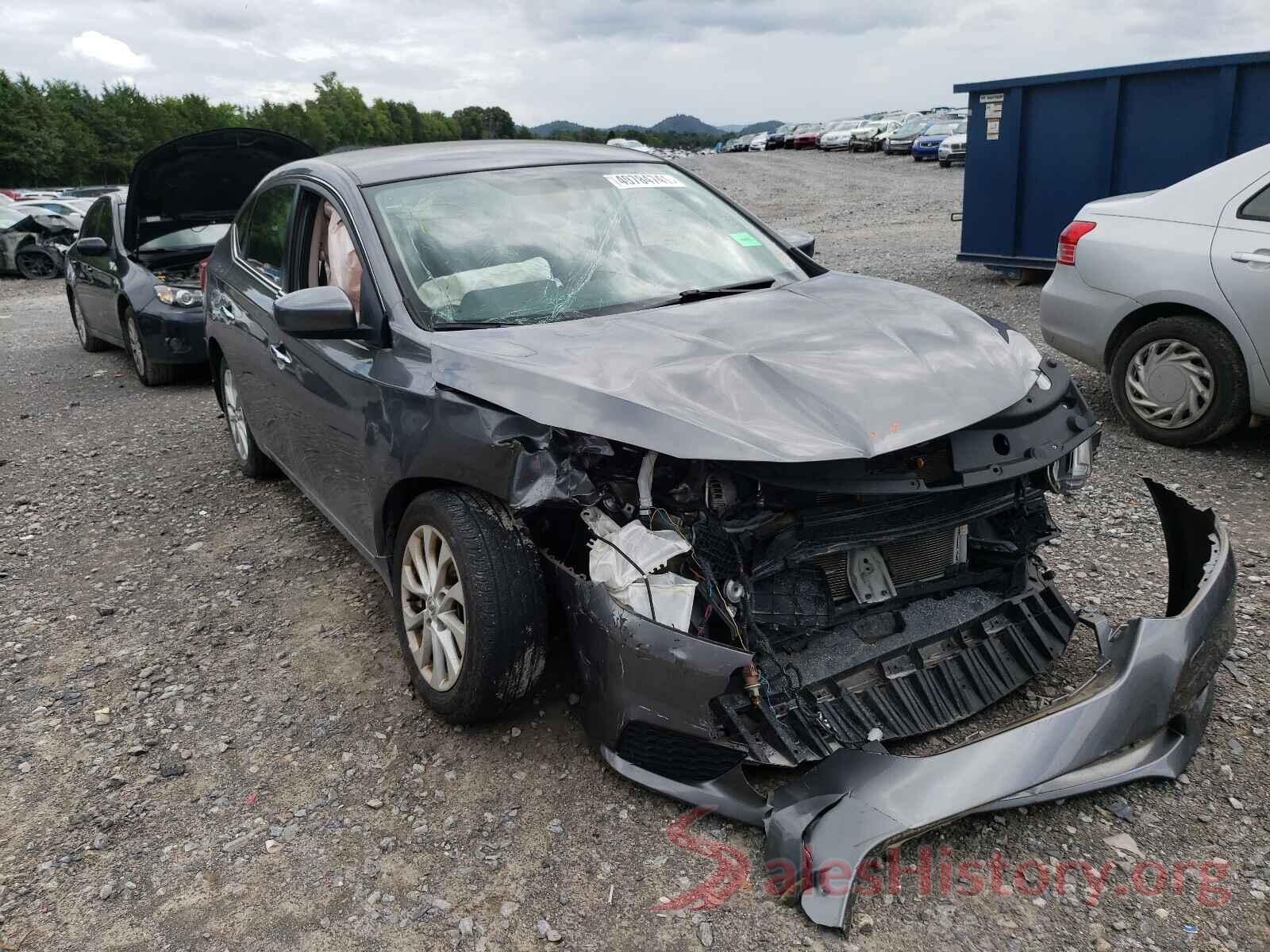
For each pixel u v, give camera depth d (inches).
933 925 85.0
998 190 414.6
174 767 114.3
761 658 100.0
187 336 315.9
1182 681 96.6
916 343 112.8
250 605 156.6
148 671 136.9
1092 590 143.4
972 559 118.0
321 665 136.1
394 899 91.8
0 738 122.5
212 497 211.0
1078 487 115.2
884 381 102.7
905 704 104.0
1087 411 116.8
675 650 91.6
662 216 148.0
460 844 98.3
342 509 143.8
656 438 93.9
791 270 148.3
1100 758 95.7
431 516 111.3
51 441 269.1
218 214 342.0
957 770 88.8
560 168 151.9
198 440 259.4
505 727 117.2
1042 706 113.3
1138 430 214.4
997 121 406.6
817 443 93.7
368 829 101.5
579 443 97.7
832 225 722.8
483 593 104.0
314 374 141.7
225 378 212.8
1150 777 99.3
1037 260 408.8
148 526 196.1
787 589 104.0
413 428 113.0
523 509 98.0
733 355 105.9
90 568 176.4
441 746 114.7
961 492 108.3
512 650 105.5
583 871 93.6
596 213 142.9
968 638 112.4
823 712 100.0
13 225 741.3
